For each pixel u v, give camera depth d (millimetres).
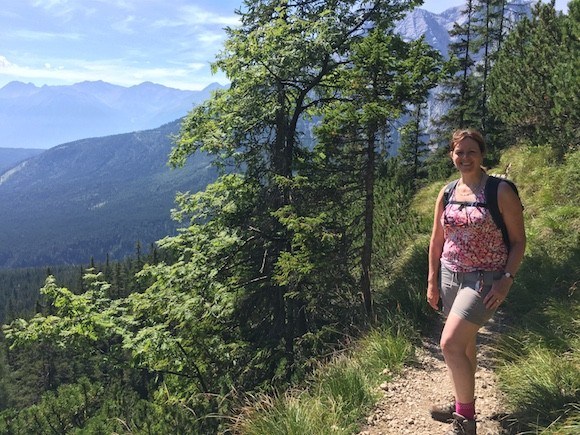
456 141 3057
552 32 11977
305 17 11789
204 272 10758
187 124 12148
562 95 9234
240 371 10227
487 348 4738
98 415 23453
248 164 12062
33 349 55938
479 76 25203
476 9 25453
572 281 5473
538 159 11477
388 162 27516
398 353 4746
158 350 9016
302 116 13062
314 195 8484
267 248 11625
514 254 2830
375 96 7301
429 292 3361
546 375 3523
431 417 3600
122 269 75312
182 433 8977
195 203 12258
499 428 3262
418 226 11688
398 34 8852
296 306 10289
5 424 26141
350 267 8102
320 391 4109
